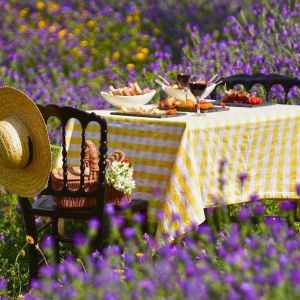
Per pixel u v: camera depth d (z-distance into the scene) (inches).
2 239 326.0
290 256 202.2
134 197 300.4
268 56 504.1
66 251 312.7
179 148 289.1
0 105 276.2
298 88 428.1
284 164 324.8
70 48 652.7
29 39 654.5
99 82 577.9
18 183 278.8
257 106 343.0
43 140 266.8
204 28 764.0
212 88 356.5
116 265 235.8
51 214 278.4
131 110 315.9
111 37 704.4
